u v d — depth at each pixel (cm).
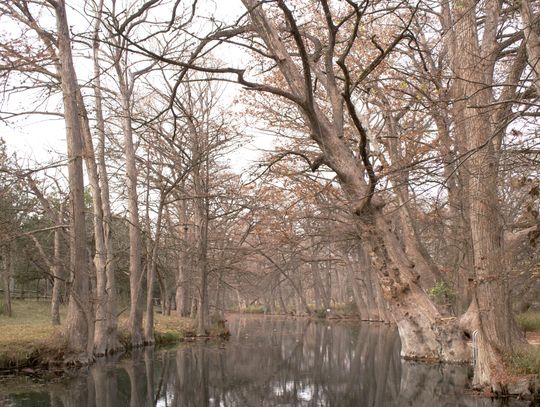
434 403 1212
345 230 2389
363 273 4962
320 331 3634
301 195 2183
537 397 1197
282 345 2612
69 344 1691
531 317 2417
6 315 2912
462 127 1338
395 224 2677
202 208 2872
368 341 2841
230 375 1681
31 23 1656
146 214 2747
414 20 1681
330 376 1675
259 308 7656
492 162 897
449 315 1920
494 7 1311
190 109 2758
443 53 1542
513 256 1401
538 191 834
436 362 1836
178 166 2638
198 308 2980
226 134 2631
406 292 1886
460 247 2097
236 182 2944
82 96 2016
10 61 1526
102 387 1410
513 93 1052
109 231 2205
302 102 1545
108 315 2098
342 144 1731
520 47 1196
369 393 1397
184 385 1497
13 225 1806
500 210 1305
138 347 2334
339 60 1379
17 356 1587
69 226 1730
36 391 1333
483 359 1278
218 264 3225
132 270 2405
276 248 2744
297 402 1291
